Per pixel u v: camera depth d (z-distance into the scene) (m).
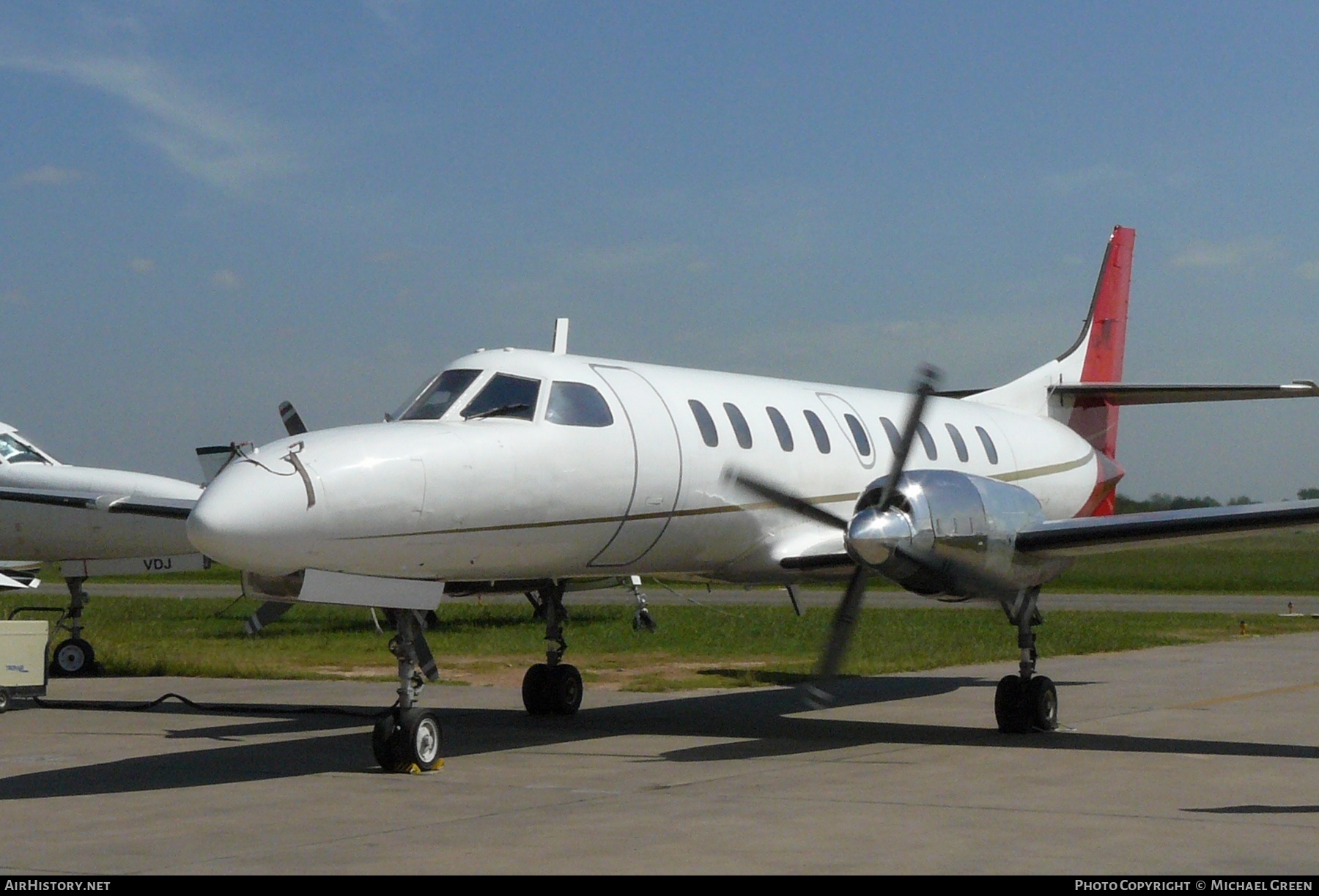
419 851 7.02
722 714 13.88
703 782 9.33
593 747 11.27
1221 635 25.17
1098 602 37.62
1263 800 8.52
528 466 10.45
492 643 23.47
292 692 16.58
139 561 18.11
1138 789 8.95
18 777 9.67
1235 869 6.54
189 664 19.14
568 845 7.14
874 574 11.03
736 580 13.38
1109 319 19.16
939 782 9.26
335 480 9.16
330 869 6.63
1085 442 17.97
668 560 12.18
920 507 10.55
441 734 10.79
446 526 9.85
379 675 18.70
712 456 12.18
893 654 21.30
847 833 7.45
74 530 17.72
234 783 9.34
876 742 11.51
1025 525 11.16
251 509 8.76
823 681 11.09
